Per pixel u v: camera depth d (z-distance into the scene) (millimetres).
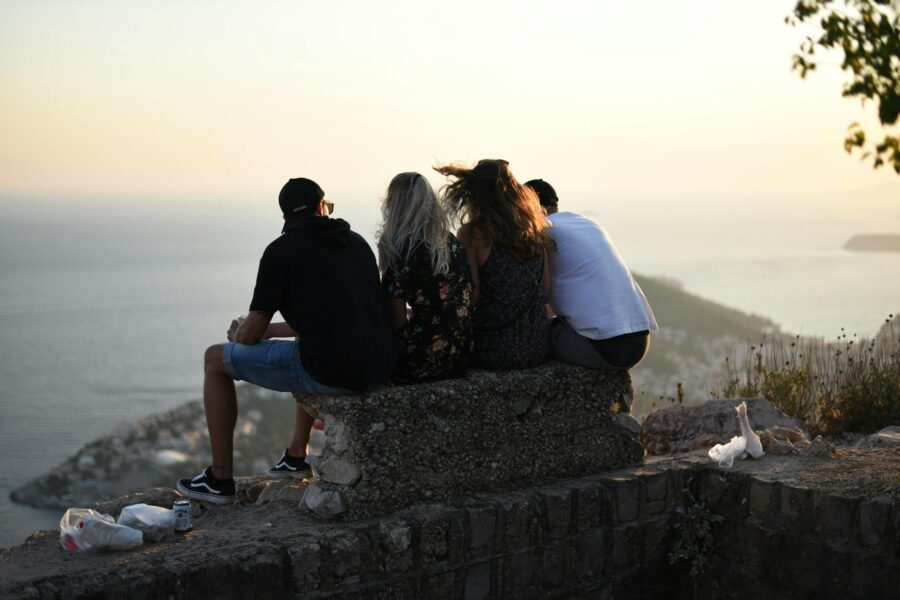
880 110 4328
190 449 81562
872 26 4371
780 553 4273
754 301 167000
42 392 180000
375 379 3826
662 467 4629
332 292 3752
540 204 4836
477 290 4285
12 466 102438
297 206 3949
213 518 3920
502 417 4180
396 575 3715
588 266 4457
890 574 3891
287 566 3451
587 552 4293
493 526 3955
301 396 3977
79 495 74625
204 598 3262
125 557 3354
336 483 3816
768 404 5707
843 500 4047
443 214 4066
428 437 3955
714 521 4512
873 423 6152
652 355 73125
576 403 4461
